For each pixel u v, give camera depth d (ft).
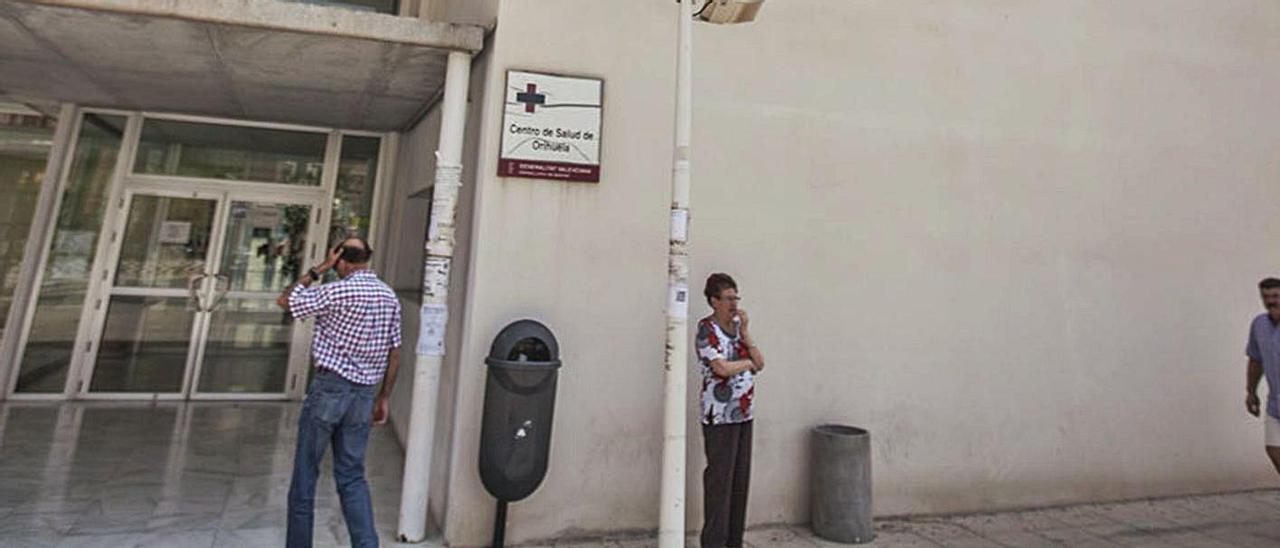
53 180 20.62
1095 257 16.97
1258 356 15.28
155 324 21.85
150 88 17.37
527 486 11.88
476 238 12.96
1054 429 16.14
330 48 13.41
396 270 21.62
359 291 10.96
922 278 15.64
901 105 15.93
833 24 15.64
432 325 12.94
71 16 12.17
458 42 13.15
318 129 22.09
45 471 14.60
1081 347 16.57
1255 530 14.64
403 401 18.85
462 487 12.55
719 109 14.64
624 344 13.60
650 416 13.67
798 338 14.69
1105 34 17.83
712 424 12.30
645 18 14.28
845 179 15.34
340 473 10.80
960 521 14.90
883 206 15.55
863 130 15.58
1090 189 17.15
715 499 12.21
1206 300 17.72
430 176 17.42
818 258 14.97
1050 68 17.21
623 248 13.73
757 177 14.73
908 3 16.29
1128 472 16.53
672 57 14.38
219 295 22.38
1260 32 19.35
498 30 13.23
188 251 22.30
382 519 13.39
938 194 15.94
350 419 10.76
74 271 21.17
